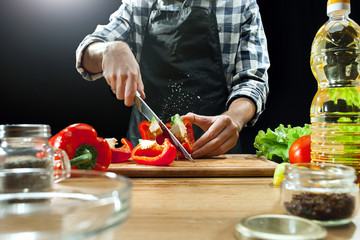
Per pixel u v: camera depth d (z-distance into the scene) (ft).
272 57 9.96
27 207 1.80
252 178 3.45
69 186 2.12
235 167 3.56
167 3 6.46
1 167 2.35
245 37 6.40
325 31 3.24
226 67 6.53
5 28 10.26
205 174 3.53
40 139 2.48
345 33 3.14
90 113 11.13
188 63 6.33
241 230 1.66
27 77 10.78
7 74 10.72
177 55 6.31
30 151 2.43
